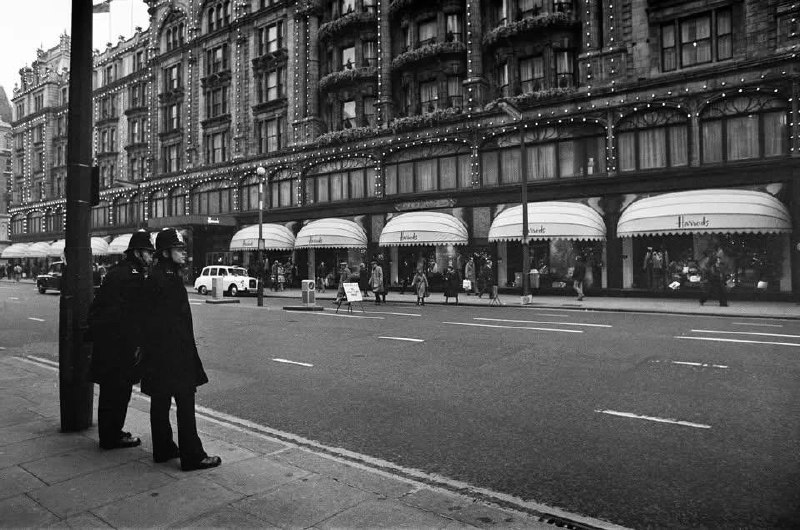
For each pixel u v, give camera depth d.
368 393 7.86
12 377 8.90
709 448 5.24
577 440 5.60
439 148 31.22
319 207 36.00
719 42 23.39
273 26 40.62
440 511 3.79
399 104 33.88
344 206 34.91
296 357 10.95
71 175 5.64
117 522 3.55
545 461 5.04
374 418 6.60
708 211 20.91
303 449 5.22
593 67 26.22
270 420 6.62
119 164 53.88
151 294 4.63
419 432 6.01
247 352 11.69
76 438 5.47
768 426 5.84
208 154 44.91
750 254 22.17
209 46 44.88
